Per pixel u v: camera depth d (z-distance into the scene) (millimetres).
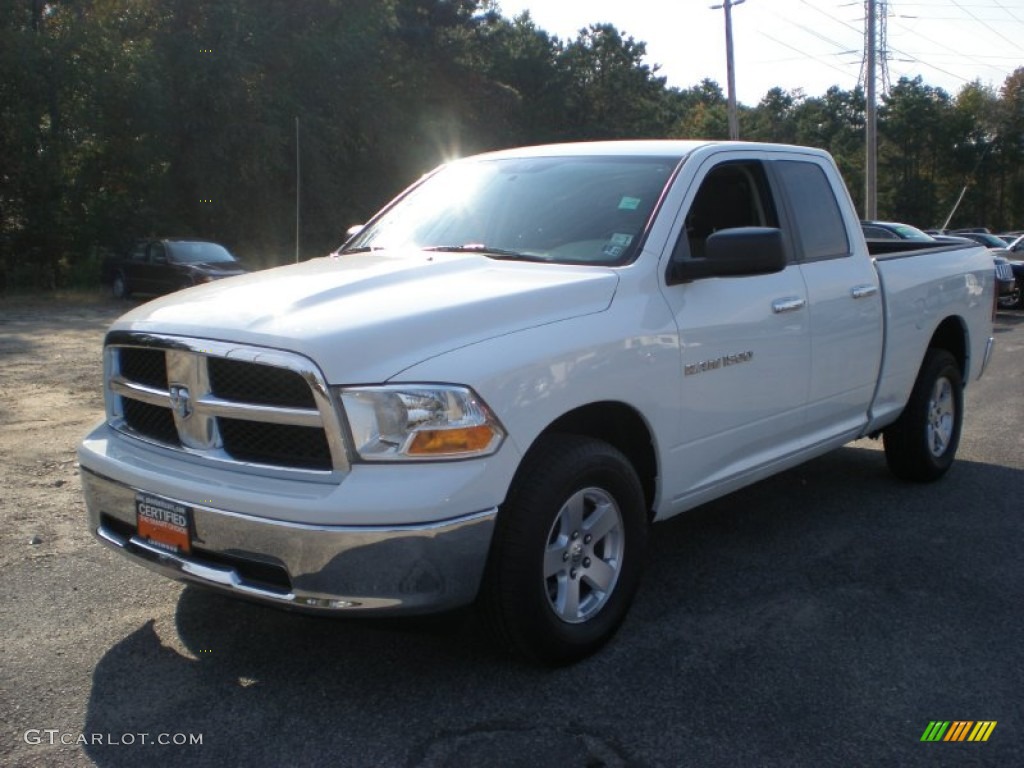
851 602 4344
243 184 30516
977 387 10391
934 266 6160
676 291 4109
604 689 3508
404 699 3424
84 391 9430
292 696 3445
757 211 4902
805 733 3229
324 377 3117
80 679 3555
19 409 8469
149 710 3346
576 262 4105
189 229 30281
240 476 3295
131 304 21656
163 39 28875
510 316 3508
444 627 3777
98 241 26719
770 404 4637
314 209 33094
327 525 3074
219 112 29453
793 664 3725
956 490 6219
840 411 5273
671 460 4102
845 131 81375
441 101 42562
